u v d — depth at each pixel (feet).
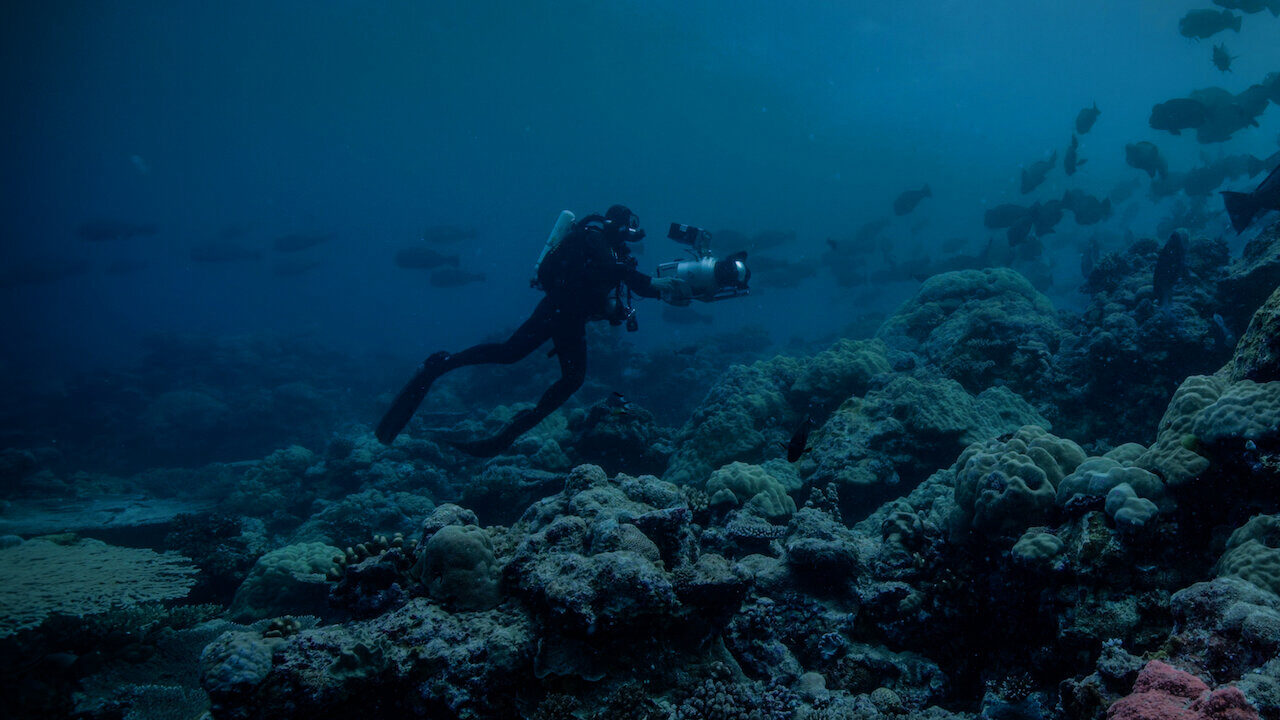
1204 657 7.75
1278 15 35.70
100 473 54.03
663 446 31.24
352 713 10.53
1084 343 24.72
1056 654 10.47
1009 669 11.53
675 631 11.84
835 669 13.10
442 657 10.91
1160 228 52.85
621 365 55.67
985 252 52.44
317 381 79.82
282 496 37.35
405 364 89.66
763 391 29.58
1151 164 37.83
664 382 52.65
